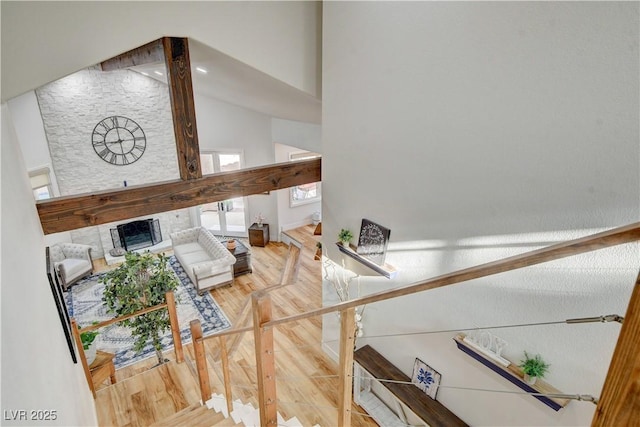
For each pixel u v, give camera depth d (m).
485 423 2.63
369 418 3.49
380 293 1.25
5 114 2.36
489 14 2.05
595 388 2.00
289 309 5.68
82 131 7.07
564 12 1.76
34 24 2.44
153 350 5.09
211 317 5.88
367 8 2.76
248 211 8.76
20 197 2.06
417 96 2.57
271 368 1.89
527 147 2.03
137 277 4.44
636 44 1.56
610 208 1.77
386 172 2.97
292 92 3.89
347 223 3.51
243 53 3.18
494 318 2.43
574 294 2.00
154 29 2.82
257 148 8.02
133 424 3.25
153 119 7.68
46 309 2.00
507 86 2.05
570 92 1.81
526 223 2.13
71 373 2.38
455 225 2.54
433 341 2.92
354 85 3.05
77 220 3.07
